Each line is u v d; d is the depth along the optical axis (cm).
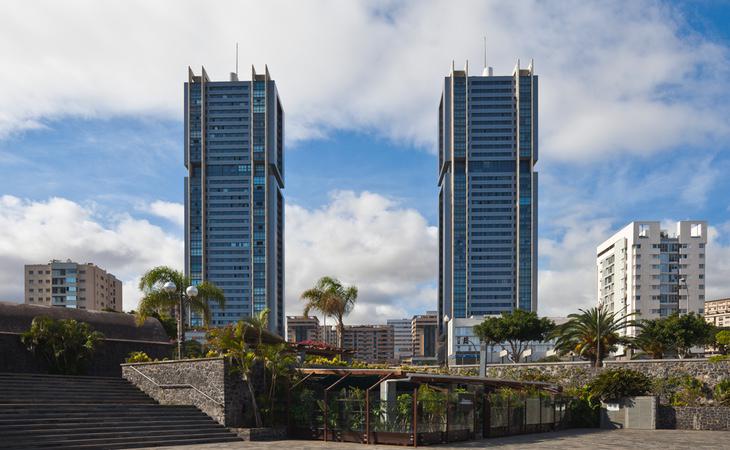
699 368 4475
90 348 3591
